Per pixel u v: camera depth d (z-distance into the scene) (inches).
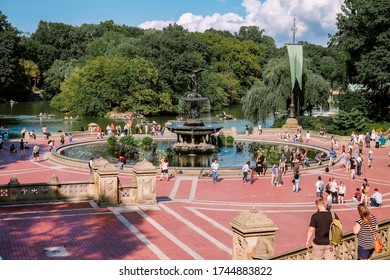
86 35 7647.6
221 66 6348.4
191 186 1440.7
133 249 815.1
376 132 2655.0
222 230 954.1
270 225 597.0
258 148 2240.4
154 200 1163.3
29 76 6594.5
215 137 2336.4
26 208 1080.8
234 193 1354.6
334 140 2330.2
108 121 4367.6
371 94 3314.5
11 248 800.3
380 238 501.7
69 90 4928.6
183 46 5359.3
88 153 2135.8
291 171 1733.5
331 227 495.2
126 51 5319.9
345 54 3447.3
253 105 3245.6
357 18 3080.7
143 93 4766.2
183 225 984.3
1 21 6171.3
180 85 5260.8
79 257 762.8
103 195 1113.4
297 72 3026.6
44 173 1648.6
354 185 1520.7
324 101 3233.3
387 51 2874.0
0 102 6250.0
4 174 1626.5
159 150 2106.3
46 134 2659.9
